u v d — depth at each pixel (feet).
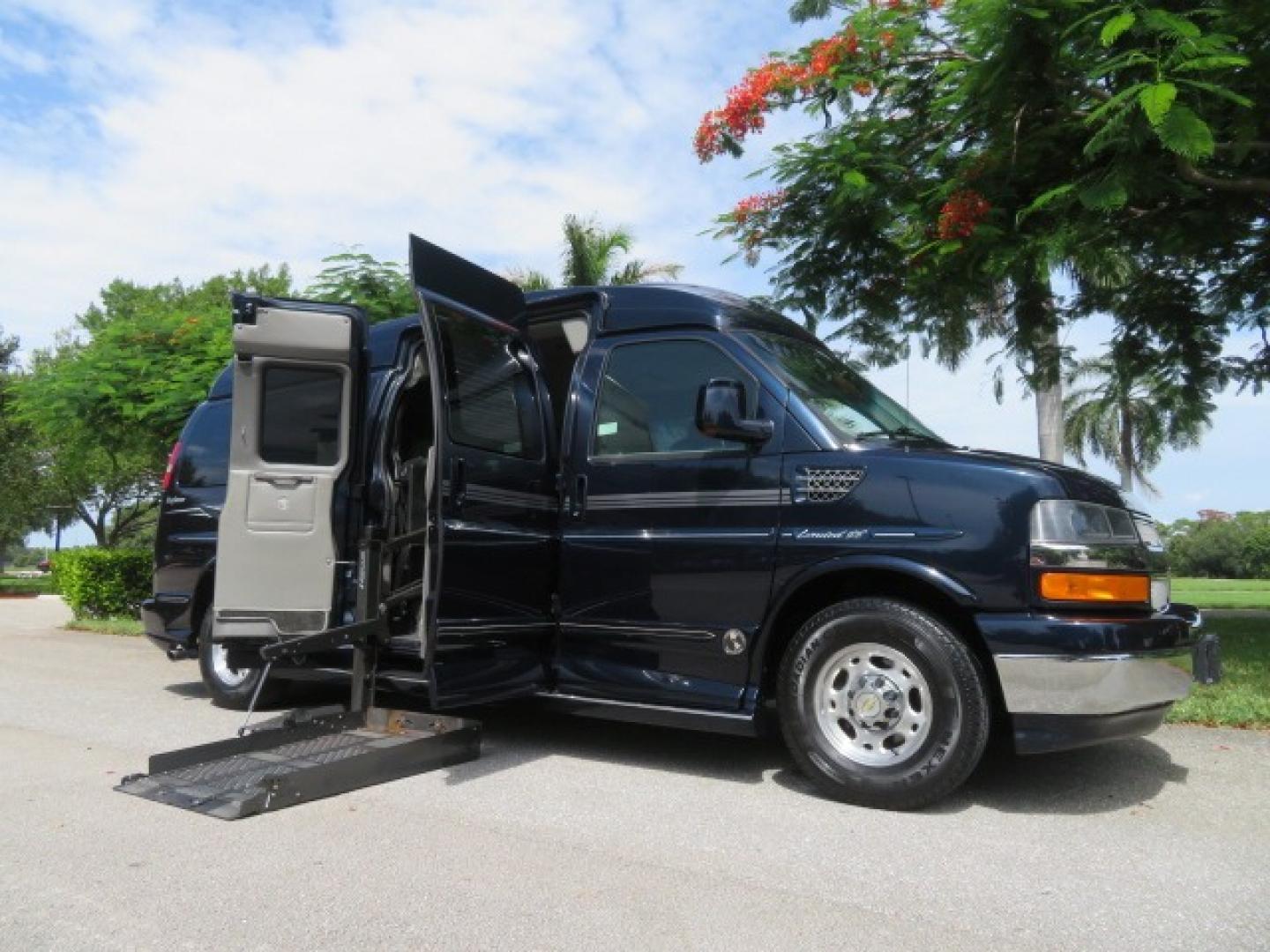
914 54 29.60
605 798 14.79
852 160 29.04
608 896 10.89
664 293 18.17
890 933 9.99
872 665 14.58
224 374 24.75
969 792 15.10
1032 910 10.64
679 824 13.52
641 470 17.02
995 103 25.17
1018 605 13.76
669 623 16.30
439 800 14.66
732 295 18.66
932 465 14.67
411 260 15.84
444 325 16.42
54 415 43.86
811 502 15.31
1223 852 12.53
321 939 9.75
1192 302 35.27
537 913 10.41
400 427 20.33
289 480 19.35
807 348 18.33
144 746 18.39
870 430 16.22
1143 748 17.81
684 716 15.92
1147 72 21.04
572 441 17.99
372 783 15.42
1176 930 10.14
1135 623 13.88
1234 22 21.24
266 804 13.96
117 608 44.75
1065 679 13.41
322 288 43.27
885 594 15.33
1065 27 22.47
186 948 9.55
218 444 23.50
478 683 16.03
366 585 18.24
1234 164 25.16
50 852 12.25
